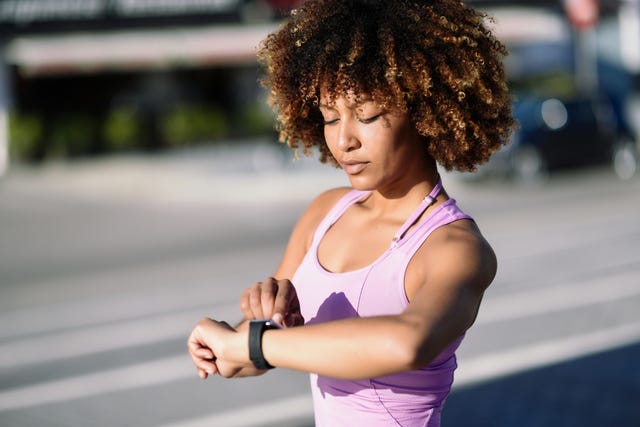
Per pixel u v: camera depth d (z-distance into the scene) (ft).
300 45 5.57
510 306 24.31
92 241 39.81
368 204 5.85
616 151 55.31
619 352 19.66
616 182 52.85
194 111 80.28
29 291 29.66
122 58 70.59
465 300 4.61
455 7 5.50
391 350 4.17
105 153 77.20
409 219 5.39
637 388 17.39
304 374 19.20
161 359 20.76
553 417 16.14
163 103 85.40
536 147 52.19
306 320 5.65
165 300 27.32
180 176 62.28
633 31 74.38
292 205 50.03
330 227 5.93
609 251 32.60
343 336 4.28
